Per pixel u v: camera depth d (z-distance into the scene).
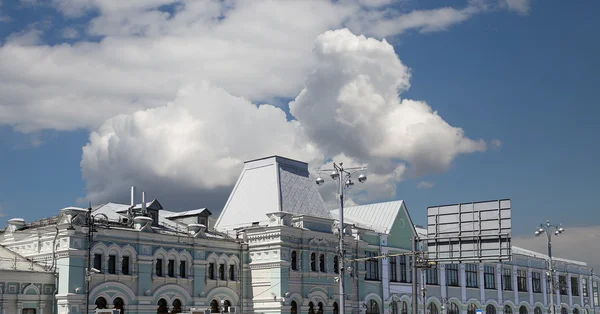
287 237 69.31
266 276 68.62
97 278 56.97
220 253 68.00
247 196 78.50
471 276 101.62
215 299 66.81
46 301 55.34
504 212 67.62
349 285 77.00
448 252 70.38
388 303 83.62
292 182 78.50
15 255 58.97
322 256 74.06
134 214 65.19
